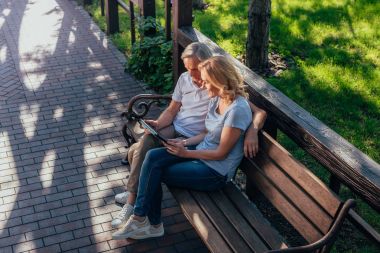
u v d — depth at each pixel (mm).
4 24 8641
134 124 4414
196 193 3484
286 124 3449
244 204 3348
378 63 6738
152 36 6633
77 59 7238
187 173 3428
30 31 8336
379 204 2697
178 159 3506
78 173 4625
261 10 6383
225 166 3412
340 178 2998
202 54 3596
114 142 5137
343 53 6969
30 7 9648
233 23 8336
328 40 7473
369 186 2744
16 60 7160
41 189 4398
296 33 7719
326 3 8938
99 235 3871
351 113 5578
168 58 6168
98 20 8945
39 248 3742
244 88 3719
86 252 3705
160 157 3490
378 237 2709
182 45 5141
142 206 3545
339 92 5965
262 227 3137
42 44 7793
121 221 3779
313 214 2830
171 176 3467
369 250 3742
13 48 7594
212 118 3500
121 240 3816
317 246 2629
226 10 9031
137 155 3732
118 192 4383
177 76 5516
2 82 6488
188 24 5223
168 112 4008
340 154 2963
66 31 8391
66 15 9227
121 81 6559
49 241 3811
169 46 6094
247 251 2975
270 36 7652
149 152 3531
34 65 7012
